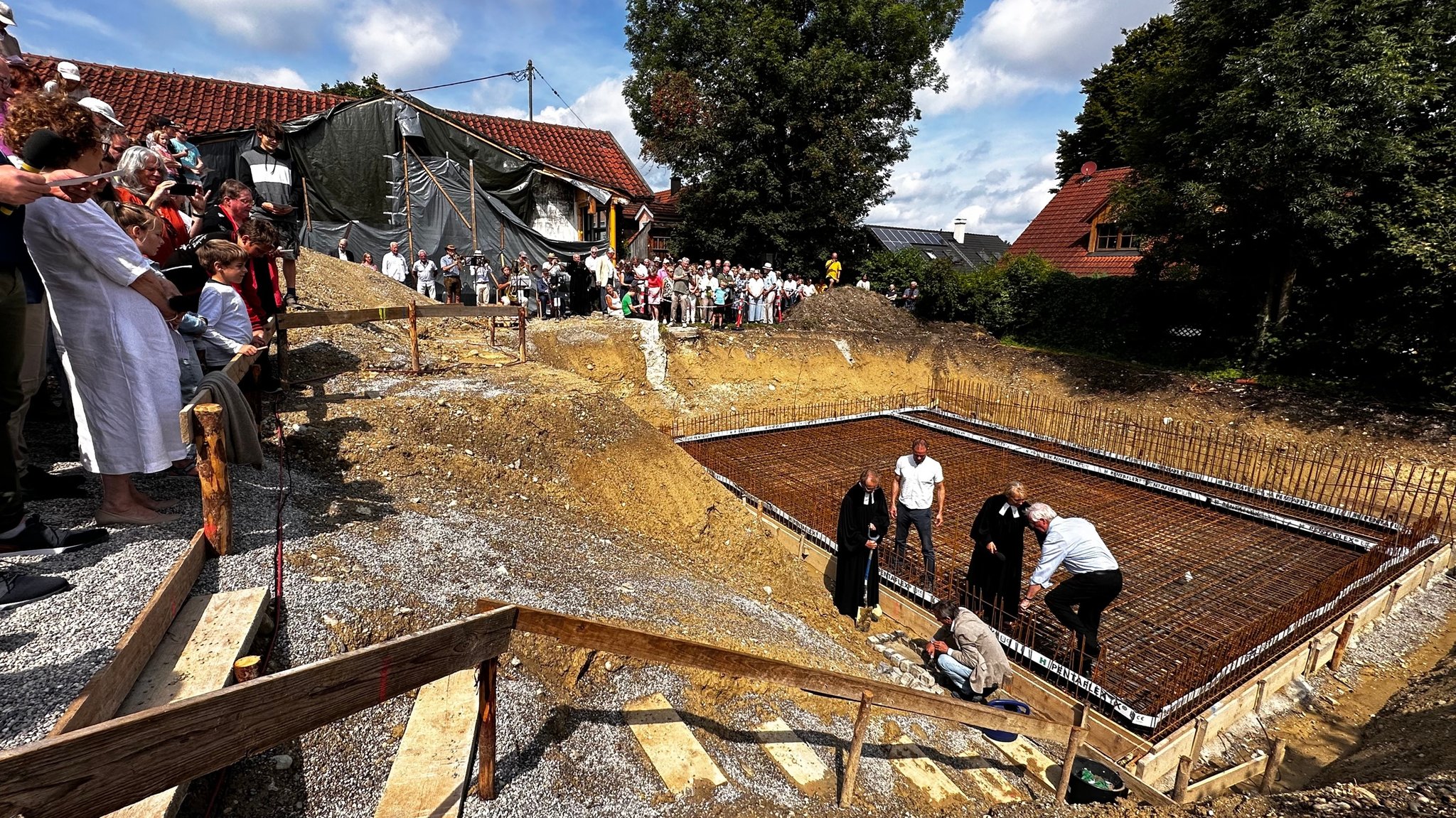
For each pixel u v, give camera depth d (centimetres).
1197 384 1602
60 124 285
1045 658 648
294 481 513
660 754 372
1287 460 1323
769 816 357
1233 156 1362
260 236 550
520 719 350
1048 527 635
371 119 1562
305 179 1538
